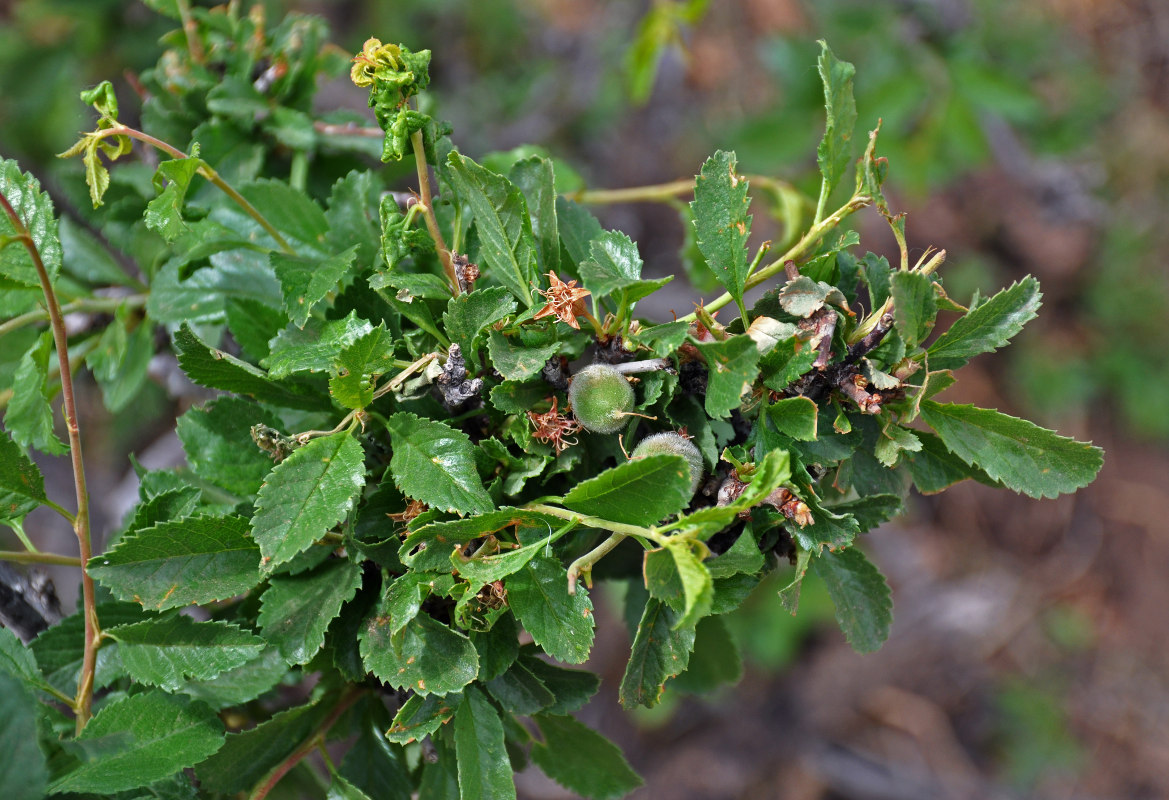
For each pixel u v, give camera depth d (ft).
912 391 1.29
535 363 1.27
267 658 1.32
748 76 4.19
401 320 1.33
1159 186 4.67
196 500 1.31
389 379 1.30
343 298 1.33
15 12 2.56
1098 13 4.83
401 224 1.30
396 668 1.27
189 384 1.65
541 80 4.01
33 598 1.45
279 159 1.57
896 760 4.08
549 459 1.29
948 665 4.29
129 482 2.08
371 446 1.32
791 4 4.17
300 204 1.44
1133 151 4.64
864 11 2.82
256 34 1.55
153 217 1.30
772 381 1.27
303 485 1.26
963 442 1.30
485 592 1.27
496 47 3.94
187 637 1.29
